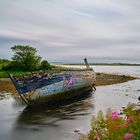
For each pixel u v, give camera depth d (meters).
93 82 36.84
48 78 23.28
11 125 16.09
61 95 25.98
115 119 8.64
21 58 55.31
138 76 72.38
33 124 16.31
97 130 8.89
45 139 13.23
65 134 13.98
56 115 18.97
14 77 20.41
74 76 28.94
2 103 24.03
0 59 69.00
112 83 48.16
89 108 21.83
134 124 7.66
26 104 22.72
